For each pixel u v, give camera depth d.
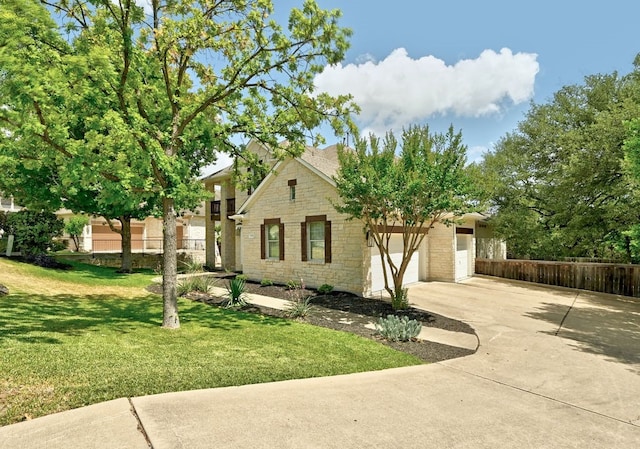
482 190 9.55
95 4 6.86
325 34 8.23
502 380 5.28
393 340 7.27
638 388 5.07
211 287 13.60
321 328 8.20
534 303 11.99
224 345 6.47
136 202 8.41
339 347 6.70
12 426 3.22
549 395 4.75
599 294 14.15
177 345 6.30
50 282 13.34
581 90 20.38
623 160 11.87
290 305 10.59
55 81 6.38
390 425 3.70
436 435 3.54
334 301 11.55
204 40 7.74
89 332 6.81
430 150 9.00
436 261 16.66
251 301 11.66
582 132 16.33
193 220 34.84
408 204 9.05
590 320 9.69
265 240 16.52
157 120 8.97
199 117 8.74
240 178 11.24
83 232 29.59
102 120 6.73
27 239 17.80
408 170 8.94
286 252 15.46
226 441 3.19
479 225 20.50
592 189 14.70
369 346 6.84
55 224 18.83
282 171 15.59
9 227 19.19
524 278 17.23
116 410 3.65
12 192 16.08
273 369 5.29
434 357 6.32
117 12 7.43
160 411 3.70
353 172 9.43
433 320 9.20
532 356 6.50
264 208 16.50
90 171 6.95
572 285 15.52
